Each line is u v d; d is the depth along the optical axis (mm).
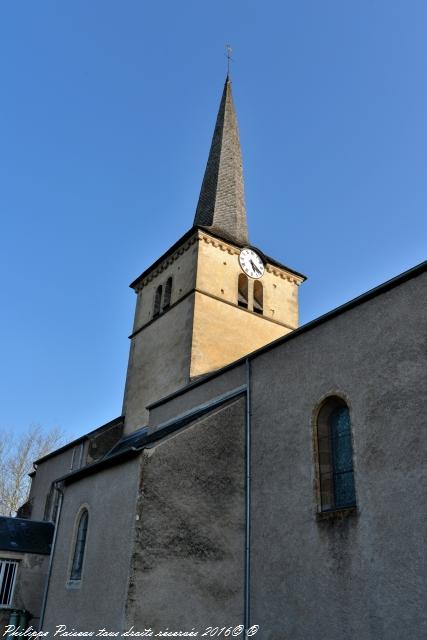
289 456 11586
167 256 24188
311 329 12102
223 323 21328
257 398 13133
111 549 11484
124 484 11906
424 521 8469
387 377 9922
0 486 40219
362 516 9516
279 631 10383
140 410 22203
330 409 11328
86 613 11523
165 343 22016
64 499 15047
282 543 11000
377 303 10648
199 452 12281
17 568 18500
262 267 24031
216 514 11891
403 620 8320
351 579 9359
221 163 27203
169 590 10656
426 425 8914
